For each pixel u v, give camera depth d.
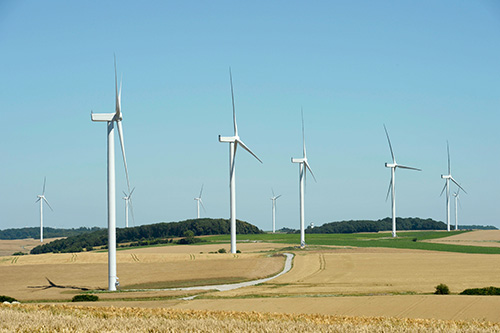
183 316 33.25
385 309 40.22
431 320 32.62
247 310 41.25
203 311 36.12
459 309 39.34
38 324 28.12
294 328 27.98
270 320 32.31
